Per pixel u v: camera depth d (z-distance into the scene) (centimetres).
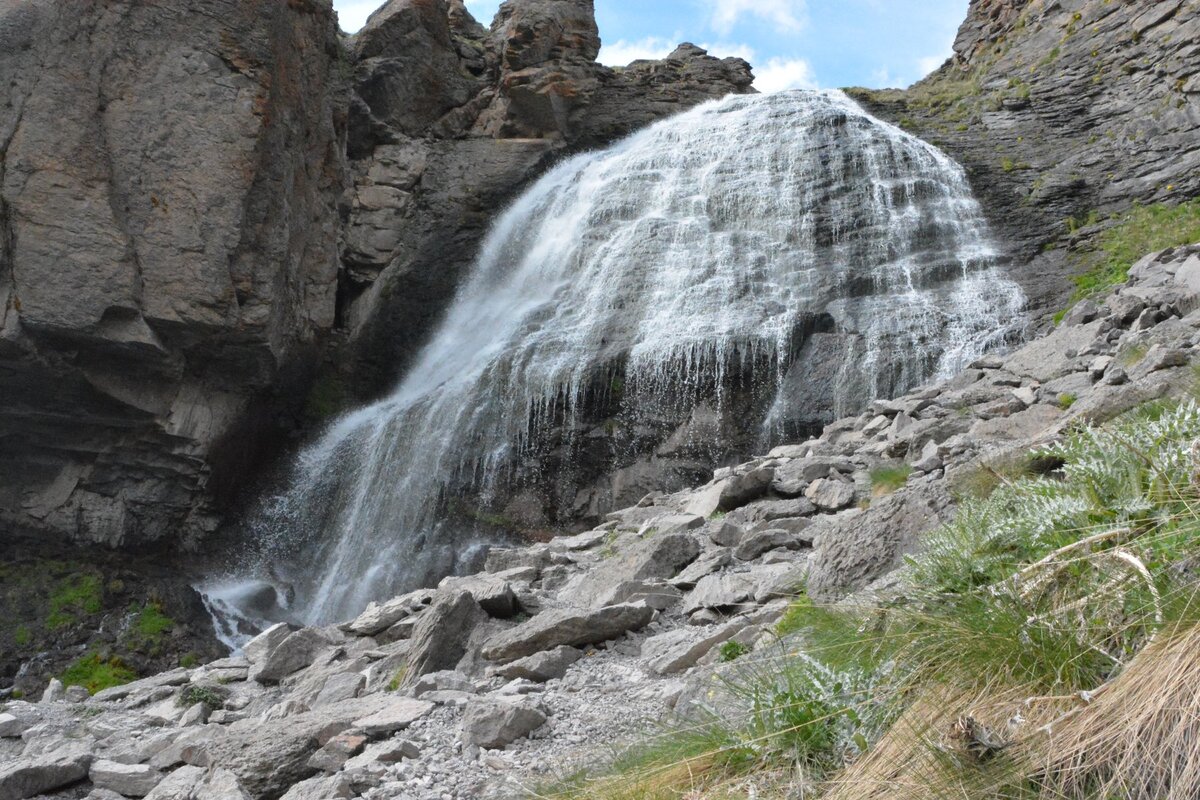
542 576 845
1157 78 2208
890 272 1869
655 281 1973
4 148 1458
